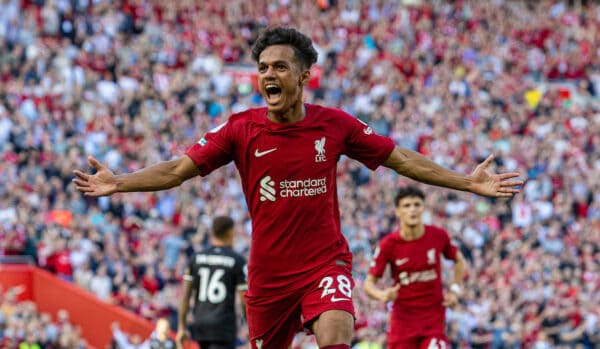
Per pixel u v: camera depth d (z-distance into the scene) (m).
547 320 28.81
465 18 49.91
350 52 43.88
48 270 26.42
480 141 39.19
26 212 27.22
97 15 39.09
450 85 42.84
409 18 48.03
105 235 26.75
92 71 36.12
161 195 29.95
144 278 26.06
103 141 31.98
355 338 24.44
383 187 33.22
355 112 39.75
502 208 34.50
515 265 30.45
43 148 30.61
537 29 50.84
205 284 14.96
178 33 41.53
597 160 41.03
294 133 9.03
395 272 15.29
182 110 35.56
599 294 30.70
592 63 50.22
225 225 15.09
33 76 33.72
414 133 38.75
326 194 9.15
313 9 46.34
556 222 34.00
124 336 23.62
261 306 9.36
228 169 32.16
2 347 21.64
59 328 23.31
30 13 37.75
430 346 15.02
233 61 42.38
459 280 15.47
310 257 9.15
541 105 43.91
